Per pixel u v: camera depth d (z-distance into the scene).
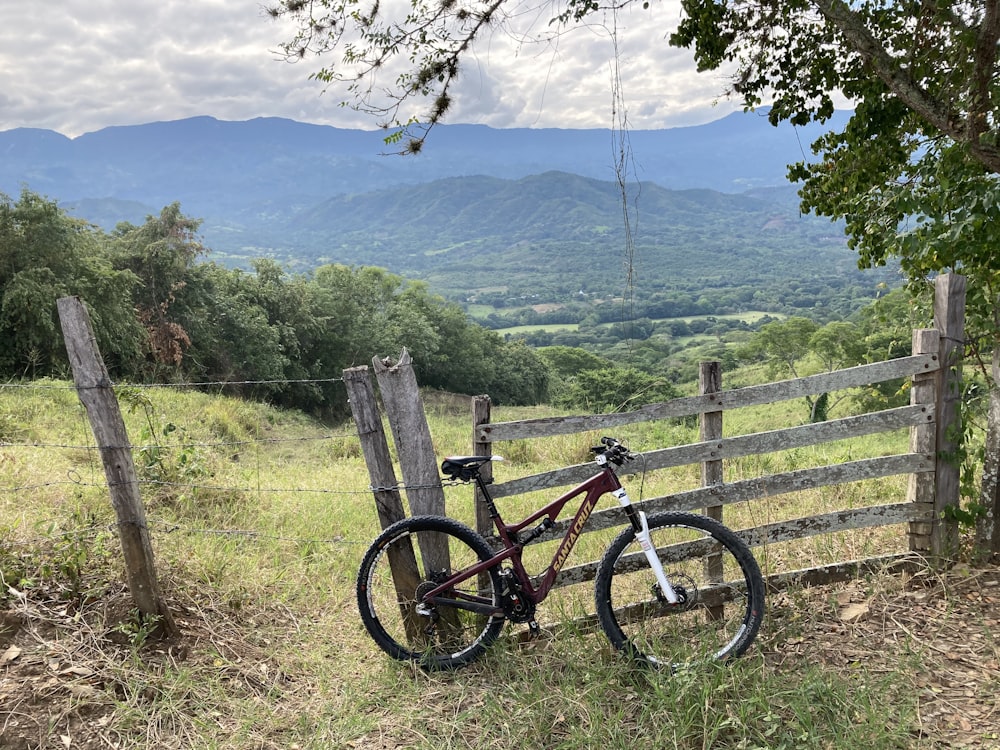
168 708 3.14
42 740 2.87
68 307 3.29
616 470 3.80
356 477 7.89
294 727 3.16
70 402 10.62
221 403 13.46
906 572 4.18
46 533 3.97
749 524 5.81
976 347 4.26
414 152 5.54
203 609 3.94
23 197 20.06
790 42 6.62
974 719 2.98
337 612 4.35
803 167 7.43
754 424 17.25
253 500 6.39
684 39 6.82
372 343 44.94
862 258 6.66
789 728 2.95
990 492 4.20
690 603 3.74
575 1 4.92
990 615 3.73
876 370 3.95
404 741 3.06
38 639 3.35
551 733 3.06
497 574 3.54
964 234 4.52
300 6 5.28
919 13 5.31
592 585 4.63
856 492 6.48
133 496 3.46
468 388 60.84
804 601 3.96
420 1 5.31
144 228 31.42
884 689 3.10
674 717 2.97
